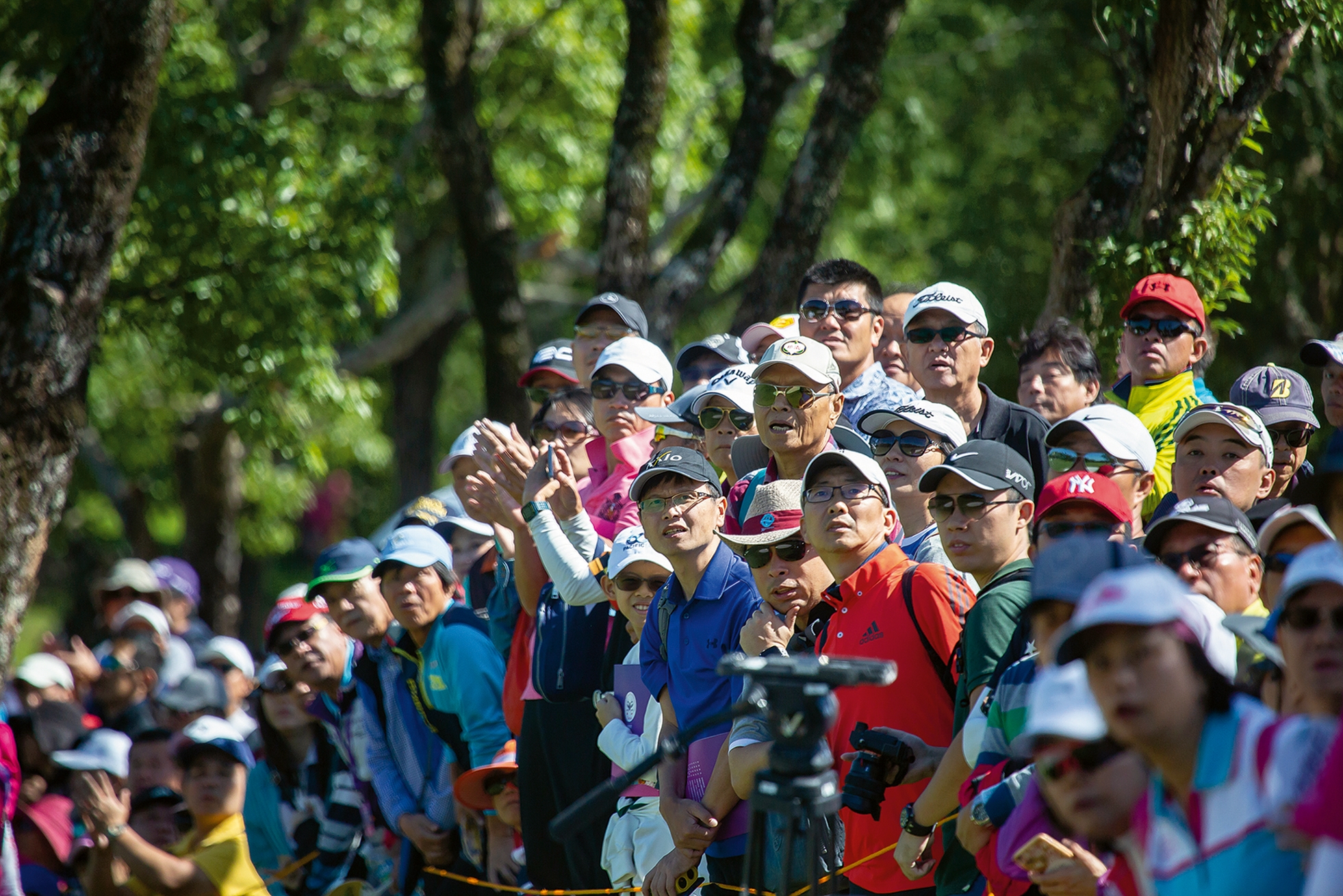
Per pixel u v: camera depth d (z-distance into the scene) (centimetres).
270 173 3991
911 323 2069
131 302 4050
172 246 3934
